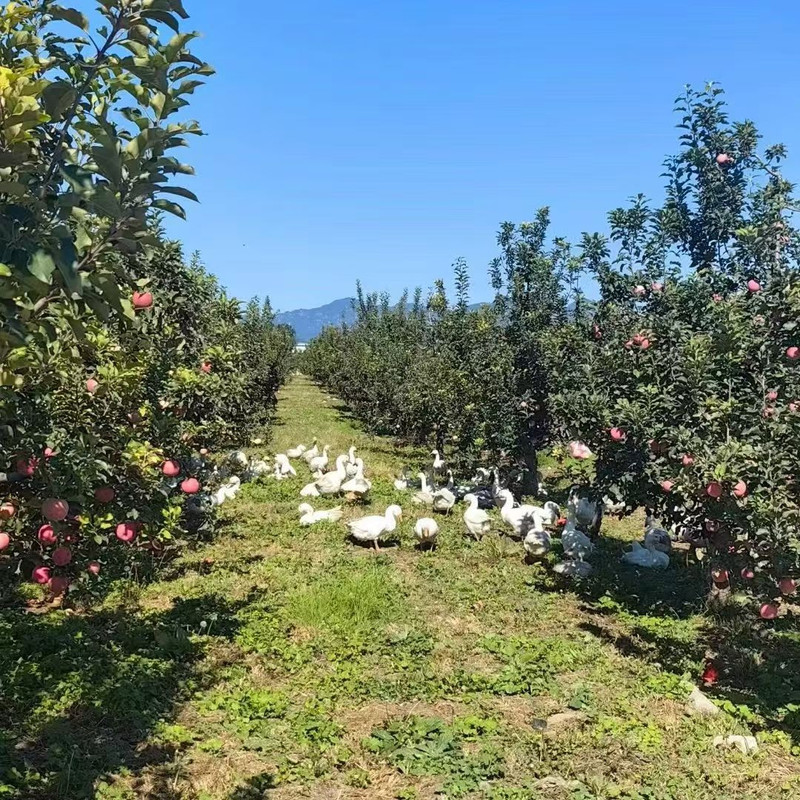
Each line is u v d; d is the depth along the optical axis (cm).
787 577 659
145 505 568
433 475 1641
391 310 4122
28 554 438
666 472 808
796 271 838
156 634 746
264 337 3123
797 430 680
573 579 1037
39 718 569
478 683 693
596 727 608
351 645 767
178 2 272
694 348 824
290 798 499
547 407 1480
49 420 495
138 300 443
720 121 1106
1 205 236
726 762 565
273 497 1511
